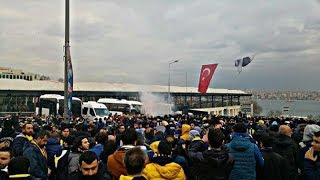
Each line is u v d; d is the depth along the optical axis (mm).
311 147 6879
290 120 21453
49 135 8539
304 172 6922
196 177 6340
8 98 76188
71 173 6824
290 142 7855
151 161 6062
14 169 5238
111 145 6781
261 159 6789
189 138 10430
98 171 5680
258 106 118500
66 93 20375
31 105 79062
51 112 54094
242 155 6680
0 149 6316
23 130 10617
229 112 114750
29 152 7477
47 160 8117
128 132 6402
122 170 5848
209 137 6258
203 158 6121
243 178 6574
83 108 50094
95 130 10867
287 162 7070
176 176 5824
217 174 6004
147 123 17656
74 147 7664
